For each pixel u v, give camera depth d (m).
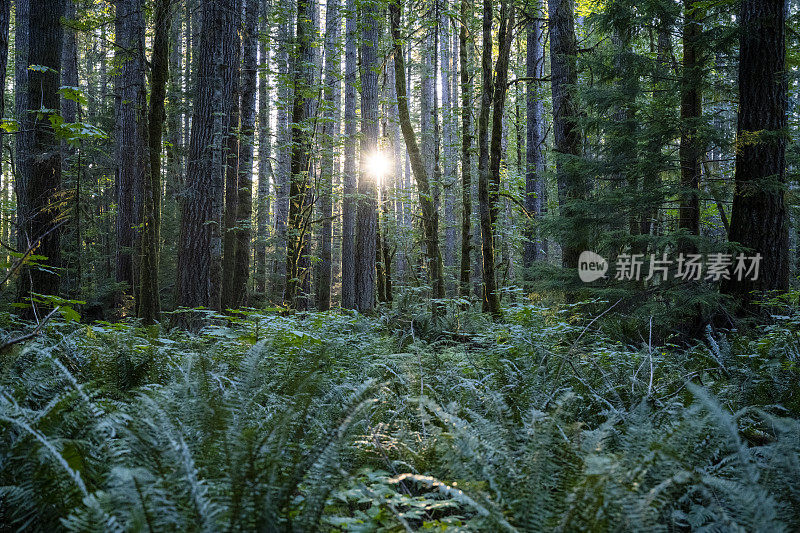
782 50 8.96
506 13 10.54
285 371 3.79
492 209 11.40
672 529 1.94
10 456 2.01
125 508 1.59
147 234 8.84
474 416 2.72
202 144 10.73
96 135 5.46
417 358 4.36
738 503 1.91
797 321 5.54
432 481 2.02
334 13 16.97
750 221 8.84
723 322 8.49
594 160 10.58
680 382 3.97
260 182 22.00
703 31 9.84
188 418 2.35
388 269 15.93
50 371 3.06
